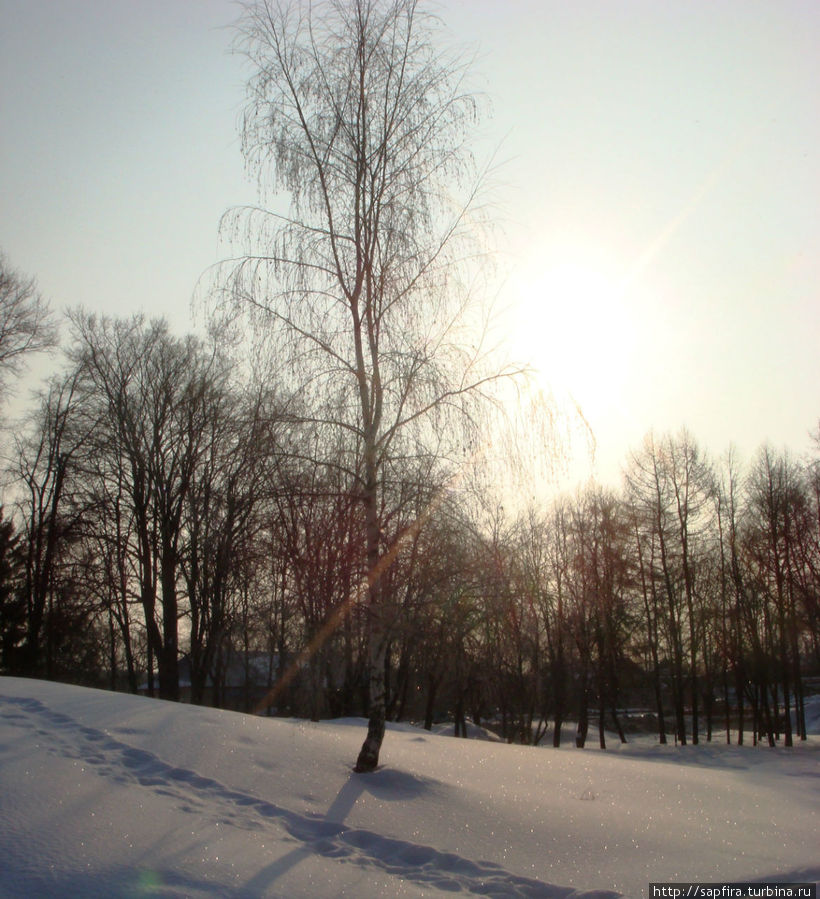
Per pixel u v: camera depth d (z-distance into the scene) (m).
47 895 5.75
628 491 36.72
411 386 10.71
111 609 31.61
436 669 21.77
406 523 10.66
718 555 38.06
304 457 10.67
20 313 27.38
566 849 8.07
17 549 36.75
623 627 38.16
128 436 30.30
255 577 11.21
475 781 10.92
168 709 12.66
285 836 7.66
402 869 7.19
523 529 11.82
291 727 13.11
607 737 45.09
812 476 34.09
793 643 39.78
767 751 31.08
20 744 9.27
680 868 7.48
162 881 6.16
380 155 11.37
